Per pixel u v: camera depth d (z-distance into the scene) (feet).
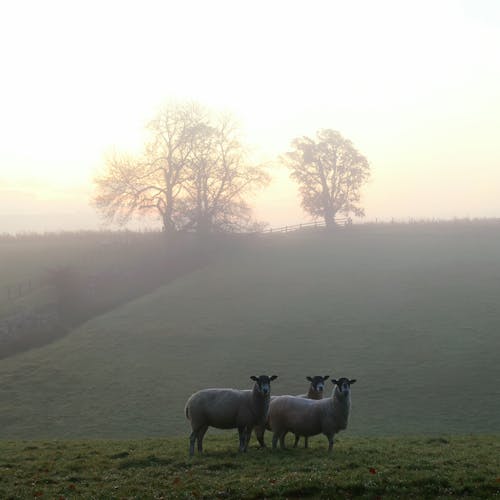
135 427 123.95
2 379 155.33
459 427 115.03
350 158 356.79
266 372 154.30
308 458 56.90
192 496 45.16
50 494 47.21
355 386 141.79
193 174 288.92
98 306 213.05
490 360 151.94
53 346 179.32
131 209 285.43
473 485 45.93
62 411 135.13
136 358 167.43
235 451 61.46
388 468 51.90
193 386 148.15
